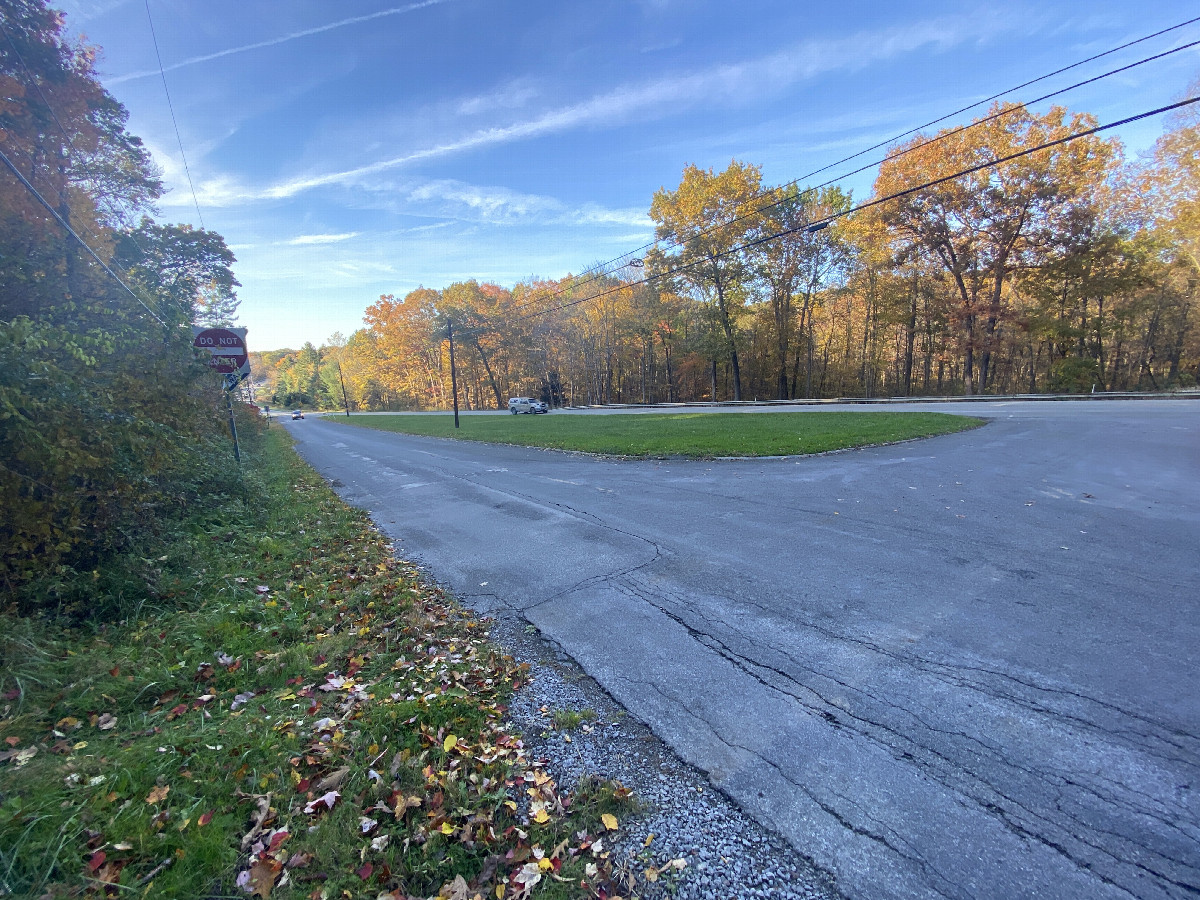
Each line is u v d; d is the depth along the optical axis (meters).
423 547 6.30
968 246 30.08
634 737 2.67
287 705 2.94
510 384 67.25
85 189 12.66
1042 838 1.94
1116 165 27.52
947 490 7.39
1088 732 2.50
